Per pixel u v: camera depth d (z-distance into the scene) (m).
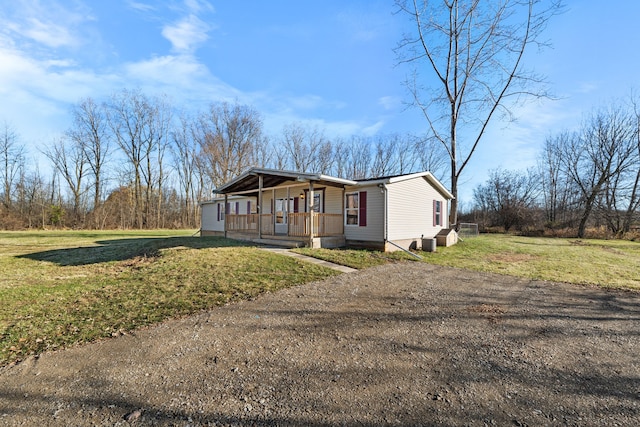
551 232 23.30
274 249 10.20
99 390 2.38
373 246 11.28
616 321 4.04
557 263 9.09
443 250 12.23
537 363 2.84
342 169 36.47
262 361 2.87
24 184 29.03
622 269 8.08
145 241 14.00
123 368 2.74
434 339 3.40
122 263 8.66
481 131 17.17
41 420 2.01
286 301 4.82
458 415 2.07
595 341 3.37
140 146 33.62
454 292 5.52
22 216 28.30
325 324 3.86
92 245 13.76
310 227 10.67
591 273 7.50
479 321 4.00
